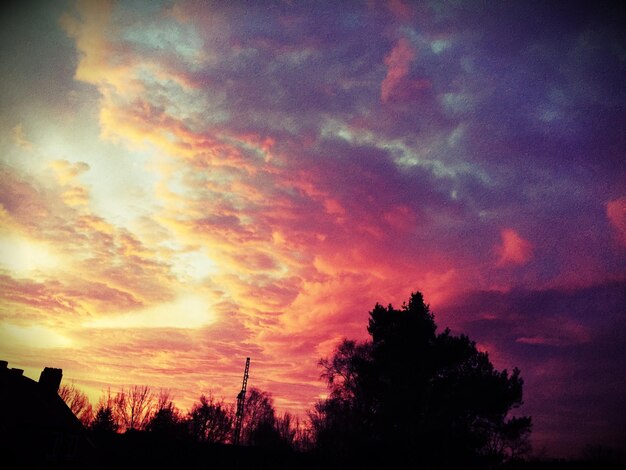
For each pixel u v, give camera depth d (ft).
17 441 87.71
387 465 79.71
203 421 167.22
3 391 92.84
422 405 85.51
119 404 182.19
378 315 100.78
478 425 89.10
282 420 185.57
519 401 89.97
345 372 112.06
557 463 117.60
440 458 77.05
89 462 109.09
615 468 119.03
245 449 131.44
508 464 90.33
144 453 128.47
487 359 95.55
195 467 127.13
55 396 108.68
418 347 90.53
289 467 122.72
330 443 104.94
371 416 91.50
